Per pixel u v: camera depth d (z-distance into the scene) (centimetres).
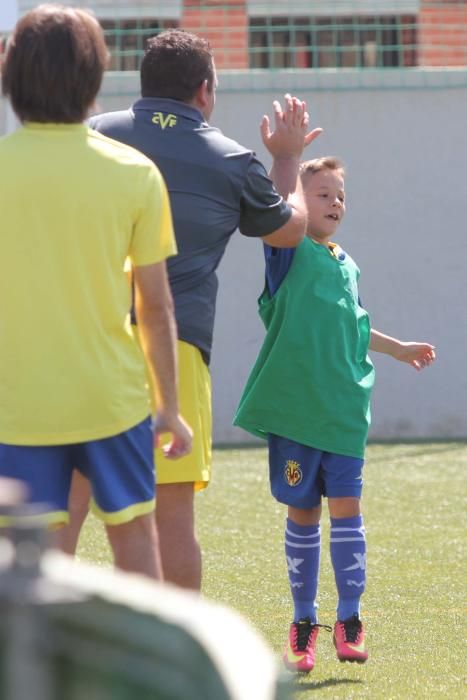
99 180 948
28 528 473
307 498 1416
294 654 1373
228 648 468
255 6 3844
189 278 1202
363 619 1606
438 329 3519
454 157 3509
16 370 946
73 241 940
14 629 474
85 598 476
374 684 1305
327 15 3869
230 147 1225
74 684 481
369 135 3488
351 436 1414
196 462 1202
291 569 1419
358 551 1406
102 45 978
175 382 998
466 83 3500
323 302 1428
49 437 946
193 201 1197
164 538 1209
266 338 1449
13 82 964
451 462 3000
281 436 1423
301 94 3481
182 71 1235
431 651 1446
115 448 963
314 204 1490
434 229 3512
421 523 2275
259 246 3469
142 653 477
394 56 3950
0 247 945
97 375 948
